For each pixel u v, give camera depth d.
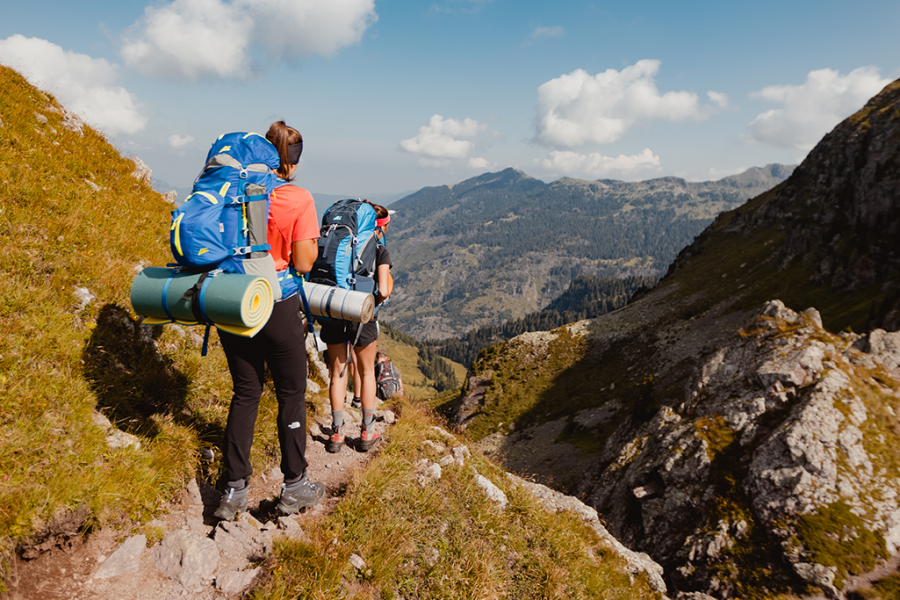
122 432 3.68
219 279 2.89
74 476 2.99
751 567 15.70
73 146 9.49
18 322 3.82
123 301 5.02
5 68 10.74
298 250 3.24
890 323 55.81
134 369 4.49
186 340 5.38
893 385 19.09
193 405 4.70
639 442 24.62
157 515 3.36
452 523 4.50
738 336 24.38
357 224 4.30
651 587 7.18
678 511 18.75
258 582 3.04
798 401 19.06
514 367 91.62
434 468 5.08
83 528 2.91
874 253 70.00
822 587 14.30
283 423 3.64
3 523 2.53
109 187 8.89
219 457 4.20
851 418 17.56
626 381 75.31
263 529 3.53
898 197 70.50
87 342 4.23
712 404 22.08
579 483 33.72
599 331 94.75
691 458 19.69
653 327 88.88
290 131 3.51
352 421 5.88
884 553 14.60
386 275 4.65
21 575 2.58
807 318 23.52
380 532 3.89
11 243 4.62
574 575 5.15
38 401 3.31
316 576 3.14
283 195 3.17
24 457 2.93
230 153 3.09
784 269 86.69
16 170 6.09
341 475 4.69
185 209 2.97
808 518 15.66
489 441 75.50
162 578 2.94
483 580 4.03
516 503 5.74
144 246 6.82
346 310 4.08
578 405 74.06
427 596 3.66
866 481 16.11
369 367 4.97
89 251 5.42
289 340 3.41
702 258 121.44
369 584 3.45
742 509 17.12
